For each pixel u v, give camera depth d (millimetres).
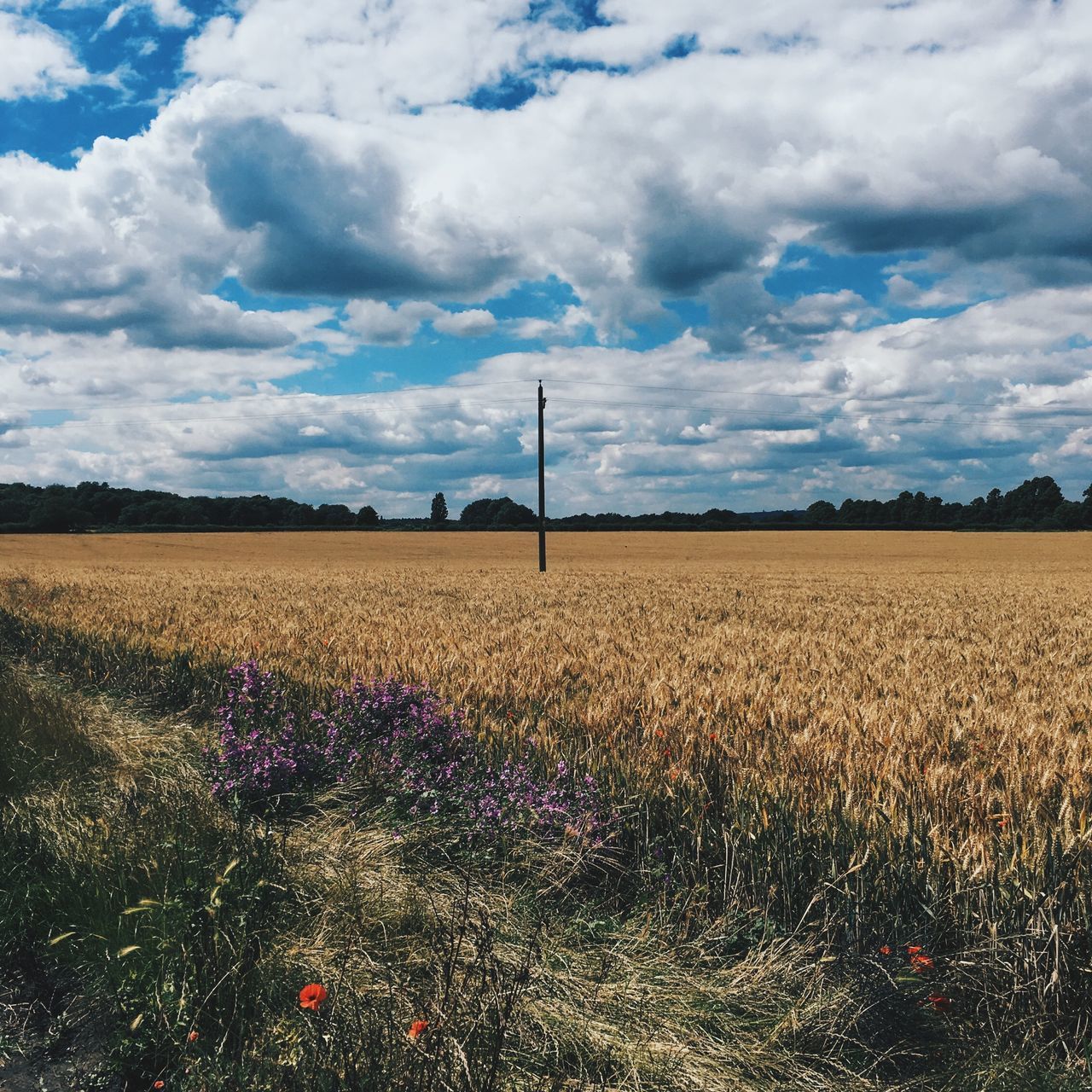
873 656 11812
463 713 6992
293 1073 2820
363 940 3758
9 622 15594
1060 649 13164
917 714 6957
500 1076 2891
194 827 4820
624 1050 3172
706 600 23031
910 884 4211
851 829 4512
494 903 4258
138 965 3496
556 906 4426
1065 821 4262
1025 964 3676
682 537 105750
